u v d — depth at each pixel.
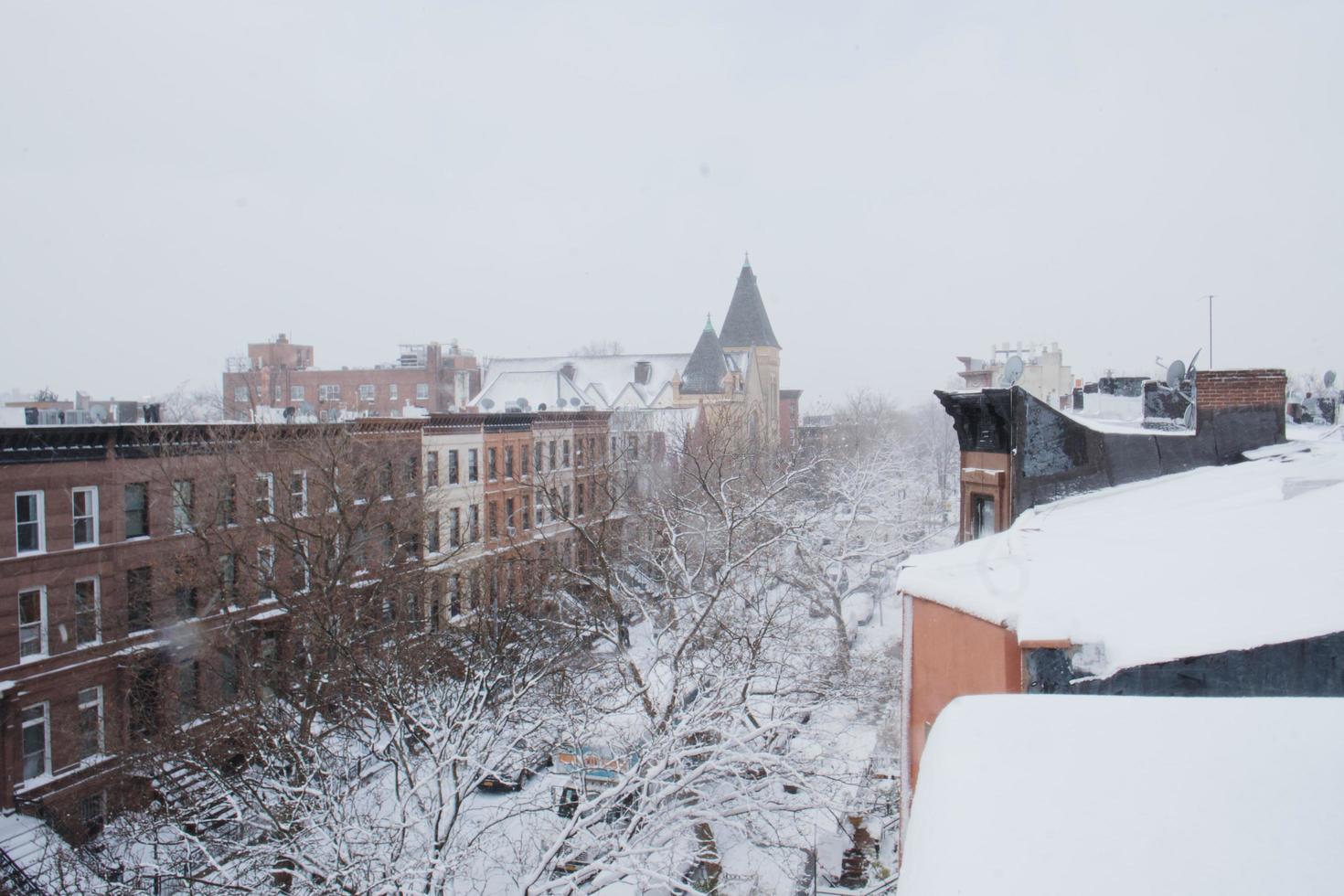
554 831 16.62
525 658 19.14
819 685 20.50
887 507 48.34
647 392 87.00
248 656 22.08
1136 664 6.07
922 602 10.08
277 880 15.95
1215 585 6.92
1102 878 2.93
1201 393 14.62
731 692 18.27
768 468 47.06
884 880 17.84
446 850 13.42
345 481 28.66
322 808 13.98
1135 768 3.49
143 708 24.08
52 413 29.77
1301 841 2.98
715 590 22.81
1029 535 10.51
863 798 19.72
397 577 28.11
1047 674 6.36
